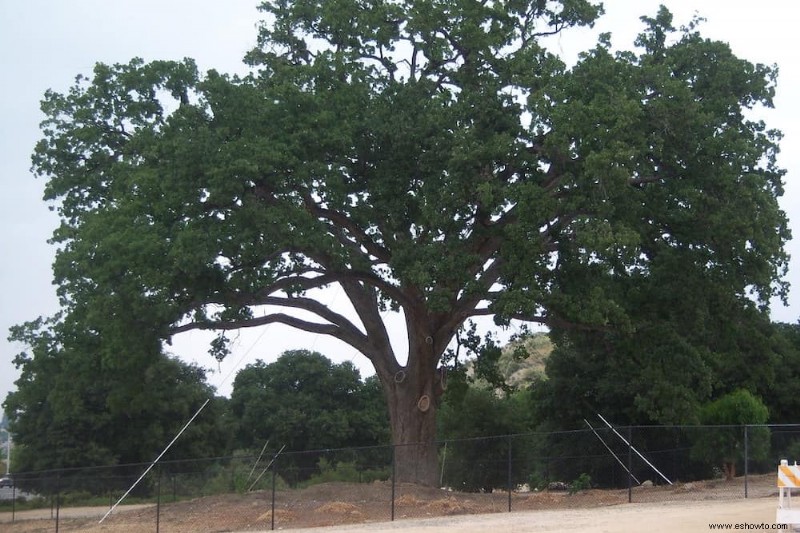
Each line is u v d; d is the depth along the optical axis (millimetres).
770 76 28578
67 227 29391
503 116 26453
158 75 28219
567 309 25734
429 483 29422
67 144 29422
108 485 36312
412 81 28250
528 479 37188
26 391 29797
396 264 26031
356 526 20953
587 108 24906
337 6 29562
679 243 28547
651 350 28234
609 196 25078
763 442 29672
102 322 25172
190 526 23219
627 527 18172
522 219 25359
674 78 28031
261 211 24688
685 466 33062
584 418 40375
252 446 65500
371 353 30656
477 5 28266
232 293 26375
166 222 25375
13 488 31297
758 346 34531
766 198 26766
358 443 67062
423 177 27078
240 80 26406
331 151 26750
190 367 57250
